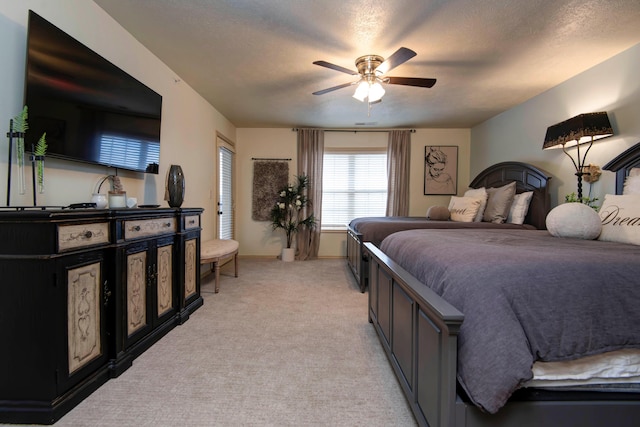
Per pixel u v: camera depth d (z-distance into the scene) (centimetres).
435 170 556
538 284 110
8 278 137
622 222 187
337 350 208
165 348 208
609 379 111
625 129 268
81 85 186
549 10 212
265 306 296
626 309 107
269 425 136
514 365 97
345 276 422
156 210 217
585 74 308
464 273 119
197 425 136
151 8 215
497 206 379
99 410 145
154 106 263
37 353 137
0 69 151
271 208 561
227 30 241
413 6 209
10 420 136
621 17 220
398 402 153
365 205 574
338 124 532
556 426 108
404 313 154
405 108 437
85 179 205
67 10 188
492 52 272
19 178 152
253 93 380
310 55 280
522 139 409
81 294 153
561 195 342
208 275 421
